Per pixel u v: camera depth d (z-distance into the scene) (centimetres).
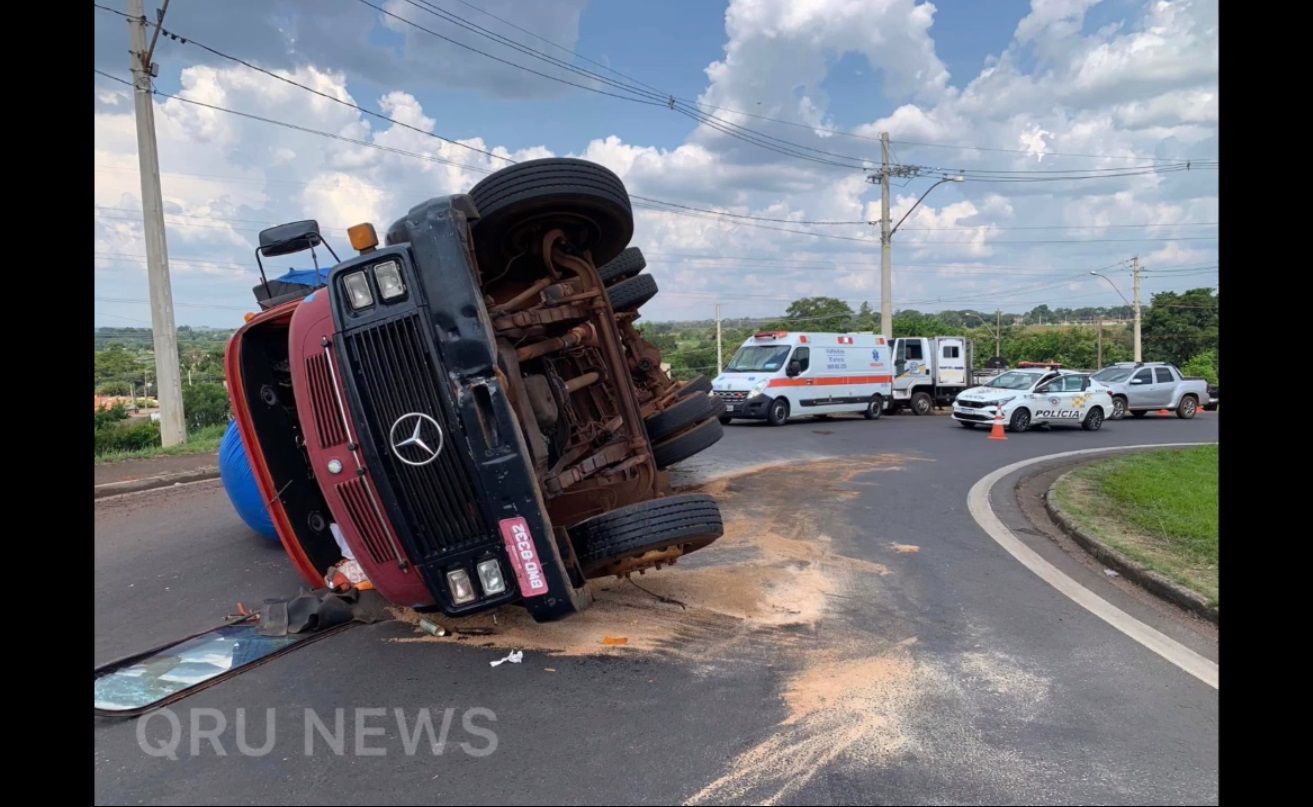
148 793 332
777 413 2109
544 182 541
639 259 886
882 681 448
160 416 1647
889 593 616
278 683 442
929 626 542
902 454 1502
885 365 2442
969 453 1555
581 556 486
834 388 2261
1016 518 934
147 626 545
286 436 597
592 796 330
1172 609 587
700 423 889
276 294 647
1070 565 716
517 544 444
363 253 455
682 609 562
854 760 360
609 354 624
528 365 583
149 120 1605
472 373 437
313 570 588
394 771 349
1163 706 419
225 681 445
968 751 369
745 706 414
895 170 3256
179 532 853
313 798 329
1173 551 712
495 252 578
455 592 457
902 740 379
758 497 1012
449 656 479
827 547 757
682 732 385
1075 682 450
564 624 528
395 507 449
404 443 440
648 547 482
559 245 600
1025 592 628
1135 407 2683
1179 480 1153
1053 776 348
